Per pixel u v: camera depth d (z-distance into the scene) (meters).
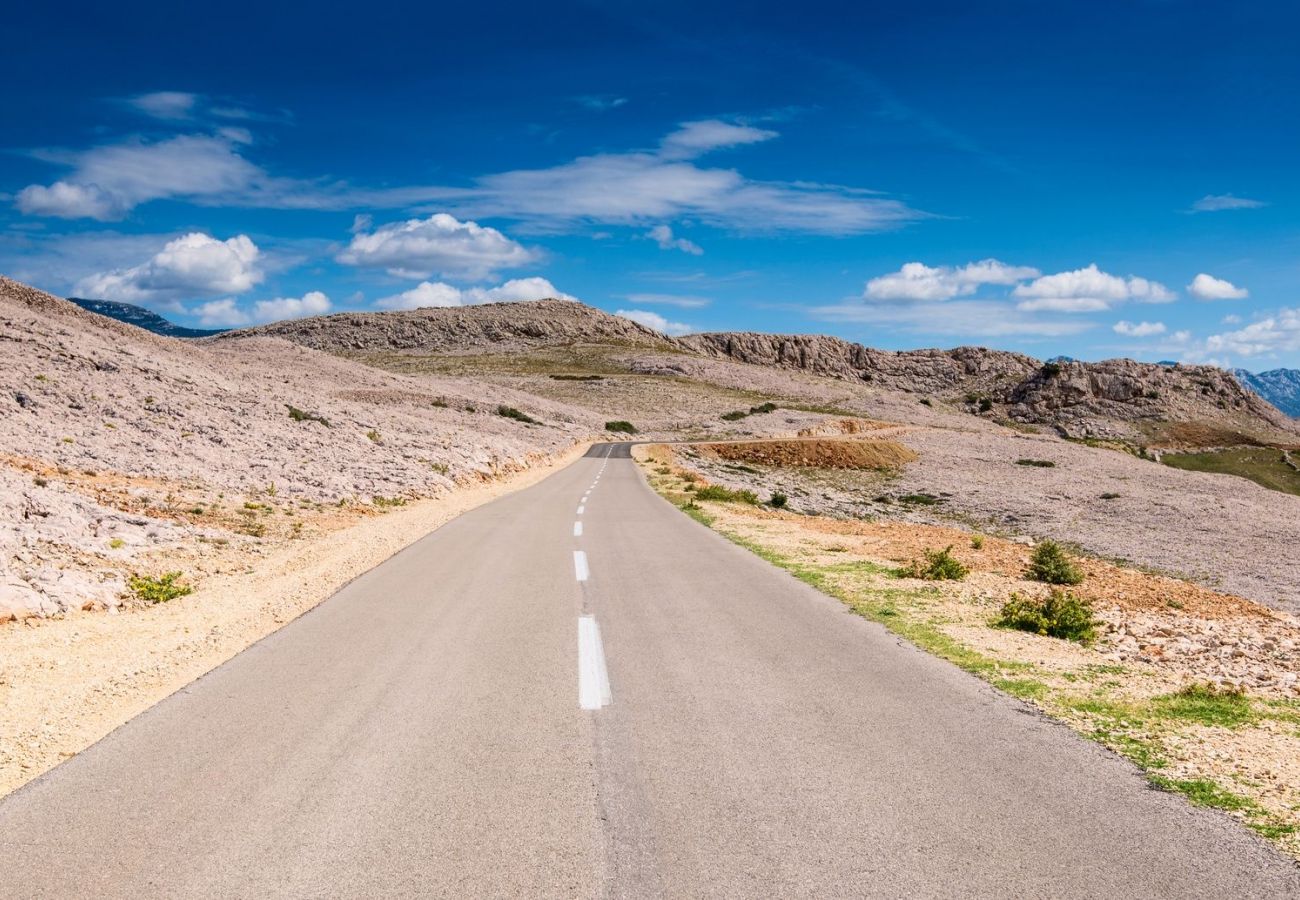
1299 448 157.75
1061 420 182.25
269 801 4.34
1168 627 10.68
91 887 3.51
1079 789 4.59
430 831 4.00
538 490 30.28
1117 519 42.12
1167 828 4.12
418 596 10.03
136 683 6.68
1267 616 13.06
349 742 5.20
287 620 8.89
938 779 4.69
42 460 17.95
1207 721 5.98
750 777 4.68
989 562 15.45
